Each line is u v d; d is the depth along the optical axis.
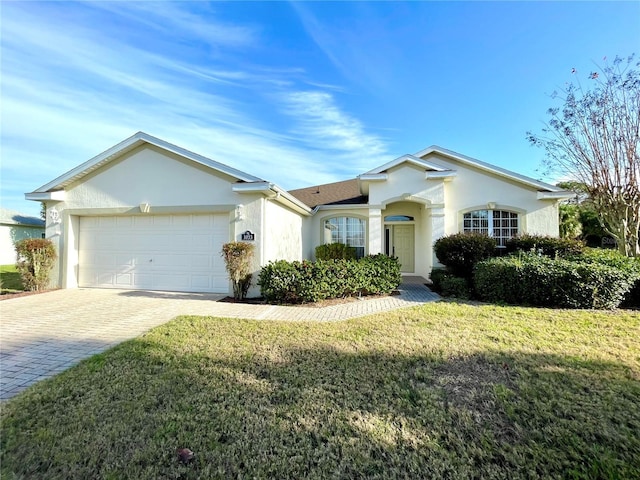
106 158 10.11
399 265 10.03
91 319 6.54
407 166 11.97
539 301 7.57
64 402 3.17
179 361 4.20
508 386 3.50
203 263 9.84
